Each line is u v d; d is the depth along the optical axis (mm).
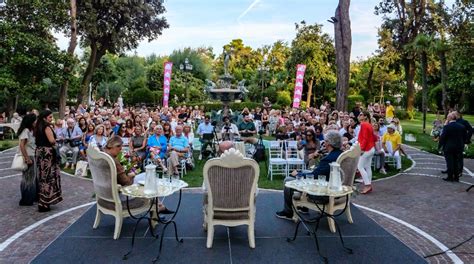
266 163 10703
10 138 17281
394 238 5020
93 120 11867
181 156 9469
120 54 25719
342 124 11102
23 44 16562
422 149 14758
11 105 19484
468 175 9914
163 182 4906
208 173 4445
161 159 8836
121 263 4152
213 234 4883
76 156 10047
